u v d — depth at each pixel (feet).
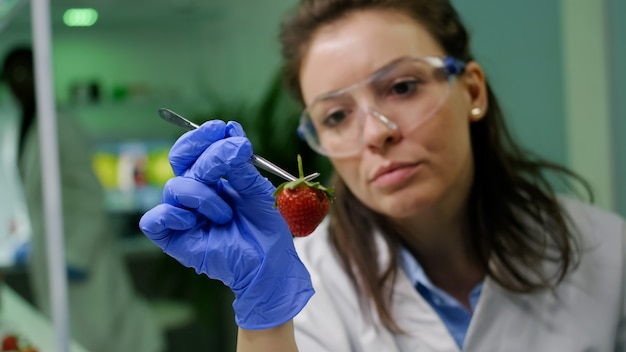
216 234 1.82
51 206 4.37
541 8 4.00
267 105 4.62
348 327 2.45
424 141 2.22
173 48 4.99
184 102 5.02
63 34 4.69
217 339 5.26
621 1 3.74
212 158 1.75
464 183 2.39
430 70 2.25
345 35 2.31
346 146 2.30
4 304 4.84
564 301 2.44
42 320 4.63
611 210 3.84
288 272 1.87
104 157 4.84
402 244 2.50
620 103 3.80
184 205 1.78
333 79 2.29
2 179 4.81
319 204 1.83
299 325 2.39
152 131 4.97
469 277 2.54
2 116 4.66
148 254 5.06
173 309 5.19
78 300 4.64
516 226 2.52
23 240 4.82
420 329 2.39
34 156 4.60
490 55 3.95
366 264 2.46
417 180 2.23
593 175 3.90
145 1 4.84
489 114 2.52
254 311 1.85
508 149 2.63
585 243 2.56
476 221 2.49
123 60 4.90
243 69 4.99
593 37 3.83
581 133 3.93
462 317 2.45
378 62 2.26
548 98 3.99
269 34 4.93
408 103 2.24
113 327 4.80
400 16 2.33
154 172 5.00
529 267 2.45
